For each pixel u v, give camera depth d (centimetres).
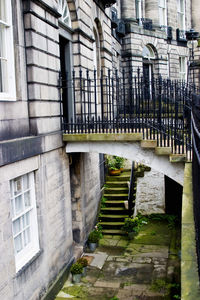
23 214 686
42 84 758
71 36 1037
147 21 2127
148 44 2133
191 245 358
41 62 752
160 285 834
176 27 2386
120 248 1069
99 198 1255
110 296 790
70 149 888
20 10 689
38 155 727
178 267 929
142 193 1380
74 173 1023
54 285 783
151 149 830
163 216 1343
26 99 714
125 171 1456
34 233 726
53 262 793
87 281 863
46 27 779
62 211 862
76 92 1062
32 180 721
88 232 1109
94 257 1005
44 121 766
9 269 590
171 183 1354
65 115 1062
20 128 684
